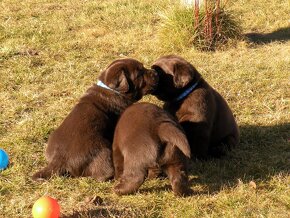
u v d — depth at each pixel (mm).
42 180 2221
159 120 2121
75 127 2225
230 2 4035
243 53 3225
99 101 2268
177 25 3289
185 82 2320
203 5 3328
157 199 2137
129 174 2117
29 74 2965
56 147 2232
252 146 2447
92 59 3150
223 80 2910
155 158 2086
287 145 2438
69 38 3414
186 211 2082
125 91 2262
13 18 3787
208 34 3281
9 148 2410
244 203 2119
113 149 2189
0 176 2258
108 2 4180
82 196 2166
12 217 2086
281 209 2094
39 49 3246
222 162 2350
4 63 3070
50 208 1994
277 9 3922
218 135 2400
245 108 2697
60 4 4156
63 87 2863
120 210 2094
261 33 3518
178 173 2111
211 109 2340
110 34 3488
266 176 2248
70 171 2230
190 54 3201
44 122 2564
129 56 3188
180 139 2068
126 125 2150
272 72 2982
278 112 2654
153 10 3910
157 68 2365
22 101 2740
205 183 2223
